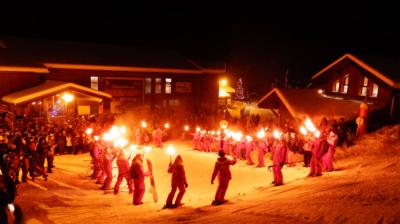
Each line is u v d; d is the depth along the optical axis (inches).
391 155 646.5
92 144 712.4
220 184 465.7
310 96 1088.2
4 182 245.9
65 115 1076.5
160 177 711.1
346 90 1116.5
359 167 595.8
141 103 1509.6
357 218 277.7
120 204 498.3
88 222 364.8
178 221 352.2
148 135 1207.6
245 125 1299.2
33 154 637.9
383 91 962.7
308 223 284.2
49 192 555.2
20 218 249.1
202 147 1054.4
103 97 1152.2
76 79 1317.7
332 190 405.1
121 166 576.7
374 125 934.4
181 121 1386.6
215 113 1701.5
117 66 1398.9
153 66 1514.5
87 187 620.1
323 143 572.7
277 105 1155.3
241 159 907.4
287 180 614.5
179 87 1642.5
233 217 339.6
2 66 1088.8
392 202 316.2
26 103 997.8
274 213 330.6
